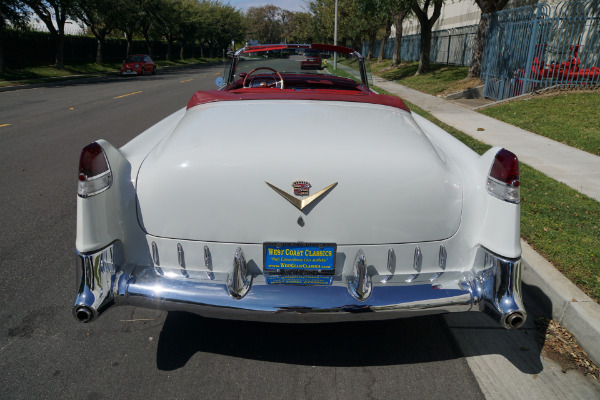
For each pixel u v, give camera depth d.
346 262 2.07
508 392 2.18
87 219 1.93
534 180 5.05
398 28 26.19
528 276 3.05
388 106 2.70
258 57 4.36
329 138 2.15
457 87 14.40
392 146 2.13
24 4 23.86
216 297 1.95
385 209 2.01
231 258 2.06
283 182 1.98
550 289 2.81
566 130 7.77
